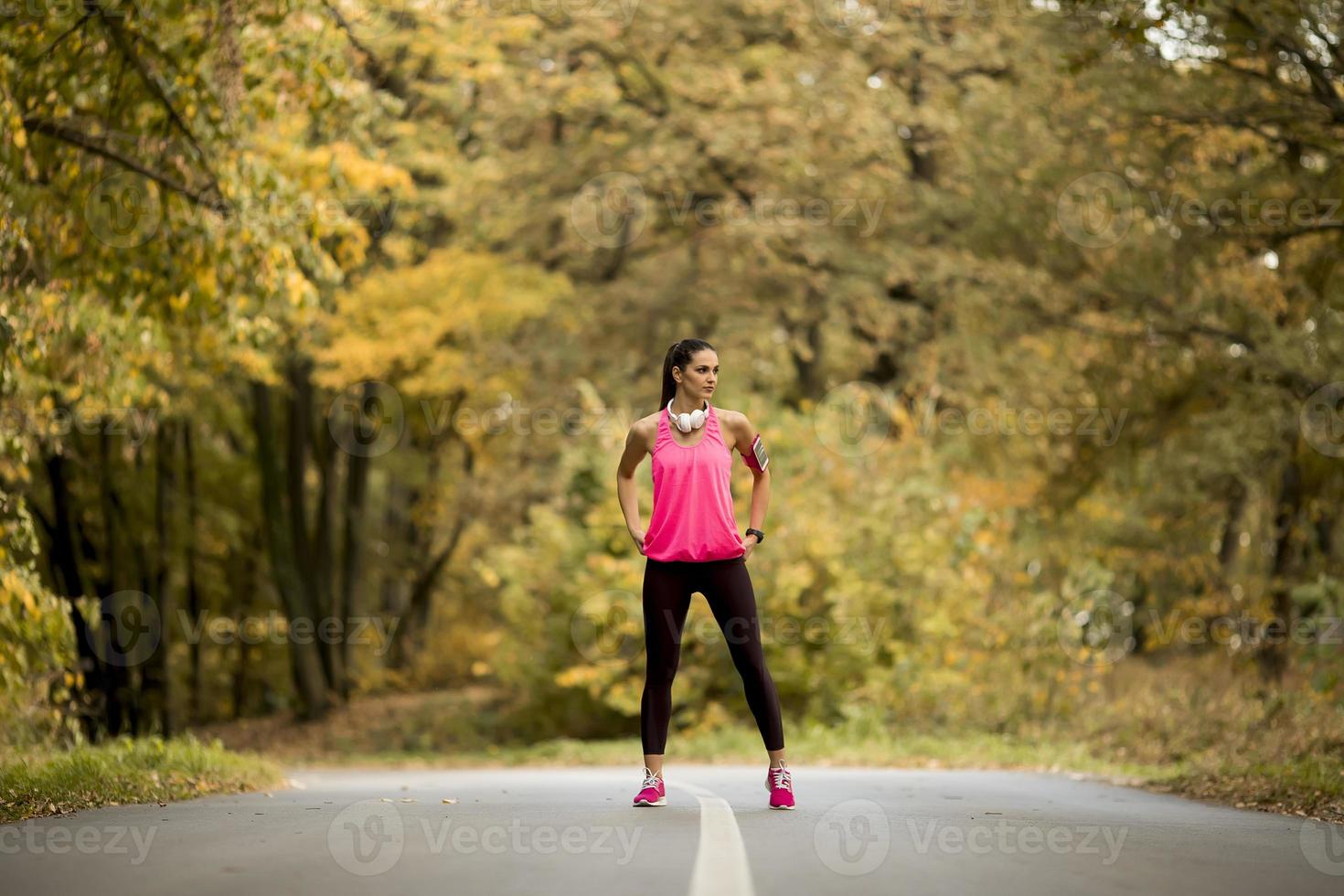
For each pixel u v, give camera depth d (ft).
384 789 36.96
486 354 96.63
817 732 65.82
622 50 99.19
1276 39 47.44
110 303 46.91
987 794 32.09
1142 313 68.39
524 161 98.99
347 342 85.51
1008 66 94.17
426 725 95.96
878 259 98.32
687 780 36.22
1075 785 37.91
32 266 42.93
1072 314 73.61
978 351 79.30
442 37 79.10
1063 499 76.18
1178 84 58.18
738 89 93.97
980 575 68.90
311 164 52.60
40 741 46.83
